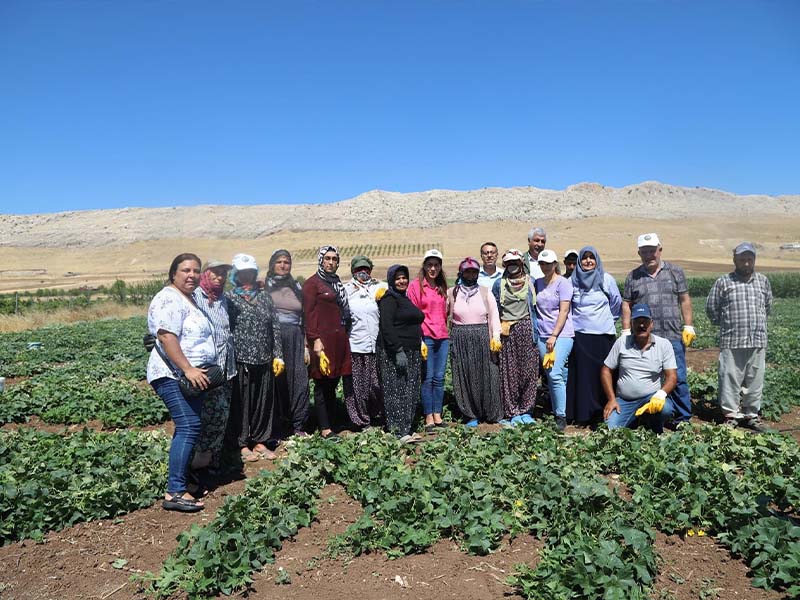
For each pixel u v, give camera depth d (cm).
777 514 545
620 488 612
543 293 841
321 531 538
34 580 469
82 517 557
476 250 11975
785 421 904
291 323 757
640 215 18162
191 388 559
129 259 11481
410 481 569
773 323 2228
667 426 834
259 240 14338
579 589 431
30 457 647
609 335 839
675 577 460
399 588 450
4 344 1827
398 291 767
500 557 490
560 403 835
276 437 766
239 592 447
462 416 901
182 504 575
